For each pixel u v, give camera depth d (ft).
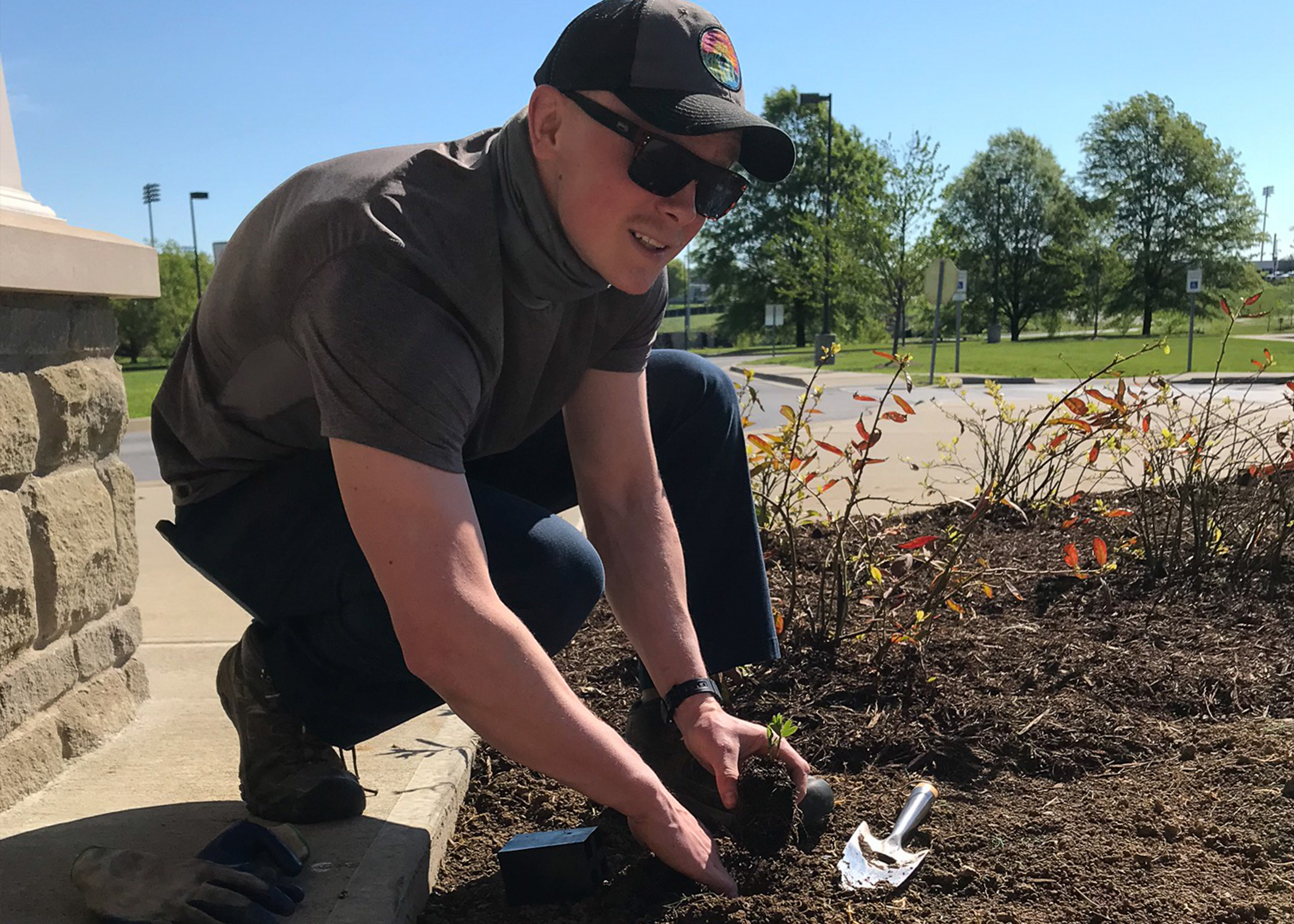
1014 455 11.89
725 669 7.04
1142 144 189.67
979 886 5.52
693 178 4.73
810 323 182.39
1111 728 7.47
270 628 6.11
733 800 5.67
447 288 4.78
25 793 6.66
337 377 4.63
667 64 4.58
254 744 6.08
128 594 8.31
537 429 6.32
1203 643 9.09
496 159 5.11
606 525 6.27
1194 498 11.32
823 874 5.64
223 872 4.89
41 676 6.97
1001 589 10.80
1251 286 183.93
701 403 6.76
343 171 4.98
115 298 8.28
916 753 7.25
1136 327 214.69
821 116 177.37
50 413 7.17
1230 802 6.27
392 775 6.81
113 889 4.86
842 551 9.12
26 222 7.23
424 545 4.59
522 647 4.70
